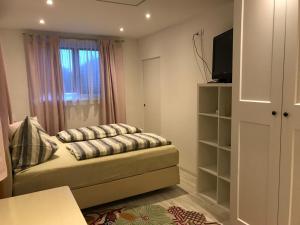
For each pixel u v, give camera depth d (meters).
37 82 4.26
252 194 2.05
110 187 2.71
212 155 3.14
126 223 2.46
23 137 2.44
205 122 3.05
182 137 4.00
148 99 5.02
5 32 4.07
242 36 2.00
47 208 1.27
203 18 3.35
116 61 4.93
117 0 2.79
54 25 3.90
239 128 2.11
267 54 1.83
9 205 1.30
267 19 1.80
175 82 4.07
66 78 4.57
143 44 4.98
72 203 1.32
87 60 4.70
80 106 4.77
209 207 2.75
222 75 2.79
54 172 2.42
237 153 2.15
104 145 2.91
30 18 3.48
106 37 4.87
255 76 1.93
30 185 2.31
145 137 3.28
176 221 2.48
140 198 2.99
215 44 2.96
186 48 3.74
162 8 3.12
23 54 4.23
